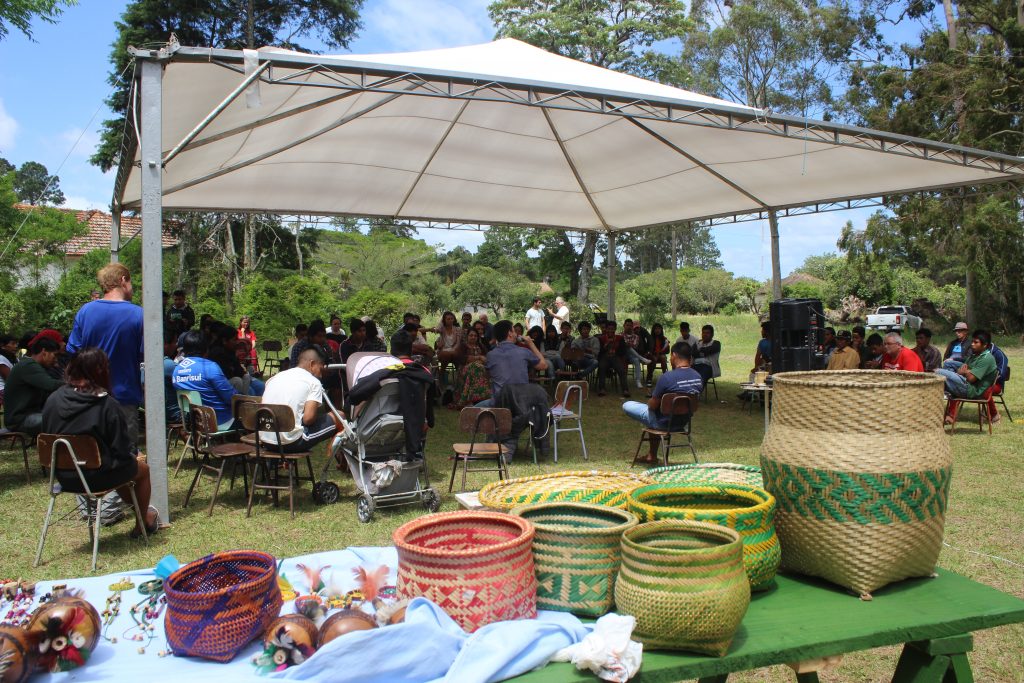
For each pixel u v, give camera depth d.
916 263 34.41
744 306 40.34
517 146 9.13
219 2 21.84
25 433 5.76
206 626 1.77
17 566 3.93
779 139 7.85
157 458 4.59
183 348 7.15
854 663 2.90
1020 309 23.02
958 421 8.66
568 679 1.53
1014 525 4.63
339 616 1.72
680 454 7.04
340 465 6.25
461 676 1.49
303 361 5.15
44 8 8.26
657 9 25.50
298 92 6.19
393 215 12.43
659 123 7.91
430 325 29.28
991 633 3.13
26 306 14.20
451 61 6.13
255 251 26.80
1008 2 21.72
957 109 21.17
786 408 1.95
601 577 1.77
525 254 41.75
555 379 11.01
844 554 1.82
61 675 1.74
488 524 1.95
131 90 5.26
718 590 1.53
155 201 4.54
